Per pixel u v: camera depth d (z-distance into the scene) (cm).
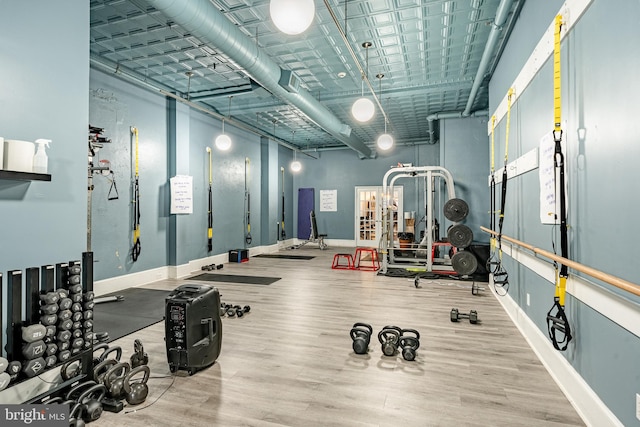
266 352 301
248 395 230
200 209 723
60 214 252
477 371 265
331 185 1202
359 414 208
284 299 480
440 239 799
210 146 759
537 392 234
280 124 906
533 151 307
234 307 411
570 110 230
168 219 634
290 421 201
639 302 156
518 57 369
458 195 719
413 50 487
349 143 857
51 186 246
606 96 184
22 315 226
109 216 517
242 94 633
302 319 392
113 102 521
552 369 258
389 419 203
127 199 547
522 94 350
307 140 1121
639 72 154
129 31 427
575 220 222
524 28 346
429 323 378
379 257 768
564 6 235
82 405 201
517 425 198
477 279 606
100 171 477
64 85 255
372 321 385
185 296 262
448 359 286
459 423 199
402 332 304
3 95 218
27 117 231
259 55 405
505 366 274
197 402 222
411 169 673
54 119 248
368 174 1162
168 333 257
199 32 325
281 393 233
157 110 607
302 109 561
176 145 632
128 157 548
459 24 420
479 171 708
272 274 670
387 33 440
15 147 210
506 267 426
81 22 268
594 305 195
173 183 622
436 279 613
